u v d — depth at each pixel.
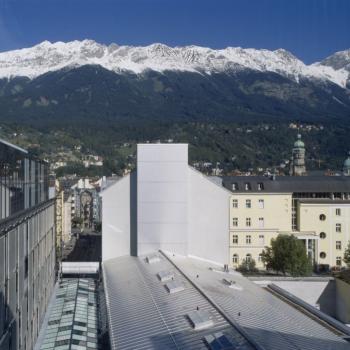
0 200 35.16
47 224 63.16
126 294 49.78
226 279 55.00
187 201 67.19
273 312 44.22
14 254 39.28
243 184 111.56
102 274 64.19
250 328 37.12
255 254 110.50
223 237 68.06
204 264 65.00
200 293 46.31
